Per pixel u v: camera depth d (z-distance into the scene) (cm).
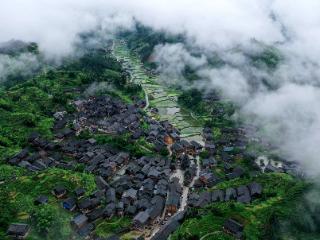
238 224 17175
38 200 17938
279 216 18738
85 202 18762
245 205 19650
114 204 19325
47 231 16200
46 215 16675
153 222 18838
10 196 18000
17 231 15438
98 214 18500
